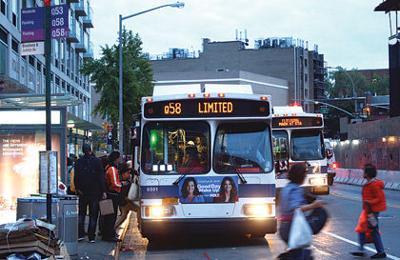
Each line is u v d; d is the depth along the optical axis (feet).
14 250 26.73
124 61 125.29
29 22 32.94
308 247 23.84
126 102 125.39
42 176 30.14
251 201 39.52
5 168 46.16
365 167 35.94
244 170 39.88
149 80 130.41
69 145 100.53
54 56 150.61
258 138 40.60
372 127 142.31
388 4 141.08
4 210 45.78
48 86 31.14
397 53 141.79
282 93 387.75
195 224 38.96
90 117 230.27
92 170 40.78
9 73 97.91
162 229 39.09
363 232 35.73
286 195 24.17
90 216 41.19
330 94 455.22
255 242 42.63
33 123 46.03
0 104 55.67
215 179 39.55
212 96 40.34
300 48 413.39
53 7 33.37
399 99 142.00
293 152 75.72
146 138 40.24
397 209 63.26
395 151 109.91
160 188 39.52
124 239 45.62
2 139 46.14
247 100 40.45
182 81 350.02
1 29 94.22
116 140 131.44
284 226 24.03
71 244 33.14
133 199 45.91
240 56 398.42
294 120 75.20
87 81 220.64
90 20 204.54
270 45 435.53
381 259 34.96
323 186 76.18
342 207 65.26
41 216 31.78
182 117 40.19
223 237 45.21
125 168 46.09
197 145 40.14
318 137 76.48
